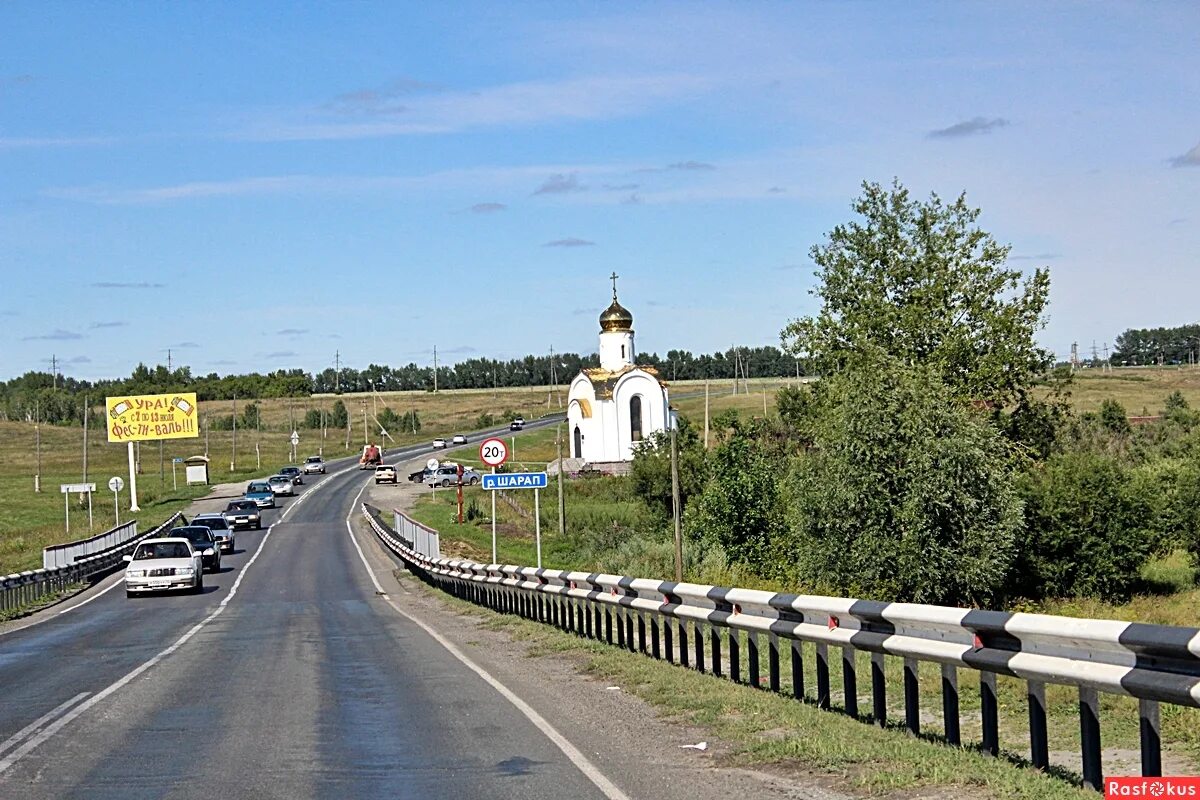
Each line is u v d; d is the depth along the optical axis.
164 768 9.77
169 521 66.62
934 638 9.34
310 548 57.72
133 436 84.69
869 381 31.33
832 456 31.50
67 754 10.48
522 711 12.21
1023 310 41.19
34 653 20.41
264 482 91.00
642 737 10.55
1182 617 27.80
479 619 24.44
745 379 186.38
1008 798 7.53
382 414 189.75
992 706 8.72
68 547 43.06
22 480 114.69
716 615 13.56
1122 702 11.44
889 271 43.22
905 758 8.77
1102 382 141.62
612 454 99.00
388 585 38.59
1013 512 30.86
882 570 31.00
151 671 16.83
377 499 90.75
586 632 19.09
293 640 21.19
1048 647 7.92
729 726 10.70
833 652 16.20
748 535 46.41
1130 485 36.78
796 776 8.73
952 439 30.34
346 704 13.13
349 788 8.84
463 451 134.88
